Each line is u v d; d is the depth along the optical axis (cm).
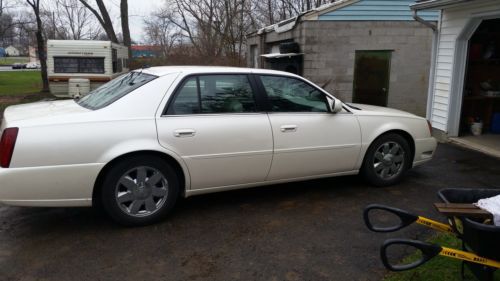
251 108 451
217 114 431
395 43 1182
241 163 443
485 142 785
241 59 2250
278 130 457
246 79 454
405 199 494
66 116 383
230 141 432
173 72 427
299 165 477
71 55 1681
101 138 380
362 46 1177
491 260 265
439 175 593
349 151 503
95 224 420
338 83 1190
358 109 528
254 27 2495
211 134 423
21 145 359
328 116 490
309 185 543
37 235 396
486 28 854
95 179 382
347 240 386
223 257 355
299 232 403
